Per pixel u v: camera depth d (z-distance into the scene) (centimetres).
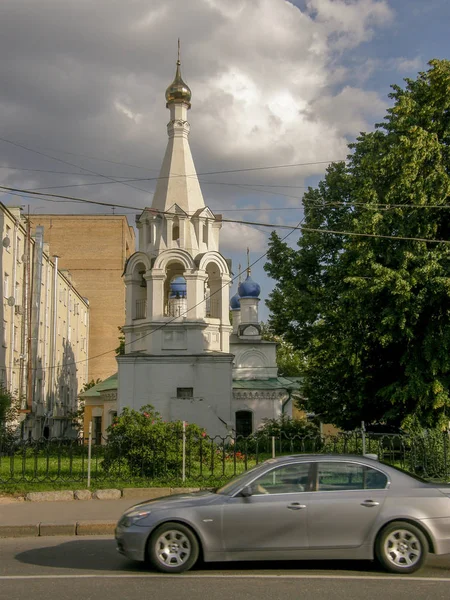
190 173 3472
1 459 1698
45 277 4581
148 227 3422
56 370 4972
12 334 3675
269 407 4475
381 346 2533
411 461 1709
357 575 862
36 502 1458
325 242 3191
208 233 3422
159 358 3247
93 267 6912
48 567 927
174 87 3531
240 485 910
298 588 791
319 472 912
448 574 871
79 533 1206
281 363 7000
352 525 877
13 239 3653
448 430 2303
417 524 877
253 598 746
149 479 1614
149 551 882
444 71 2250
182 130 3534
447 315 2242
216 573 880
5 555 1021
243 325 4928
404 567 869
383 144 2634
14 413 3084
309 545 873
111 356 6825
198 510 888
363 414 2780
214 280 3450
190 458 1697
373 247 2286
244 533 878
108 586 807
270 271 3353
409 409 2402
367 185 2359
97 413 4306
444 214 2277
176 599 743
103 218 6969
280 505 884
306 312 3030
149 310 3303
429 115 2294
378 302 2342
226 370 3262
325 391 2986
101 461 1697
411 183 2245
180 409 3206
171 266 3475
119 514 1302
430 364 2253
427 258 2180
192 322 3269
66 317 5478
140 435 1656
